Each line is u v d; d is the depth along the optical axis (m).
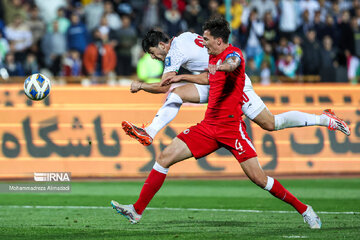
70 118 43.22
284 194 22.66
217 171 43.75
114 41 55.66
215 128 22.25
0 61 54.31
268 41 58.12
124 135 43.22
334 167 44.56
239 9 58.09
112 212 28.42
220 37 21.75
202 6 61.22
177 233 21.97
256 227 23.53
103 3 61.09
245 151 22.27
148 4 58.91
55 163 42.72
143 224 24.59
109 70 54.62
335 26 59.31
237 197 34.12
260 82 53.19
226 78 21.88
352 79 55.00
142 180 41.41
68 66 54.59
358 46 59.00
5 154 42.62
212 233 21.91
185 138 22.59
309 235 21.22
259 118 24.42
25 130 42.91
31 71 54.69
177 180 41.78
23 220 25.89
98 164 42.97
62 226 24.05
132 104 43.72
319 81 54.66
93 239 20.77
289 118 24.72
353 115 45.22
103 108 43.50
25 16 60.06
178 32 56.94
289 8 59.34
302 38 56.47
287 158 44.09
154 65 53.59
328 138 44.69
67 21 57.50
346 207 30.11
